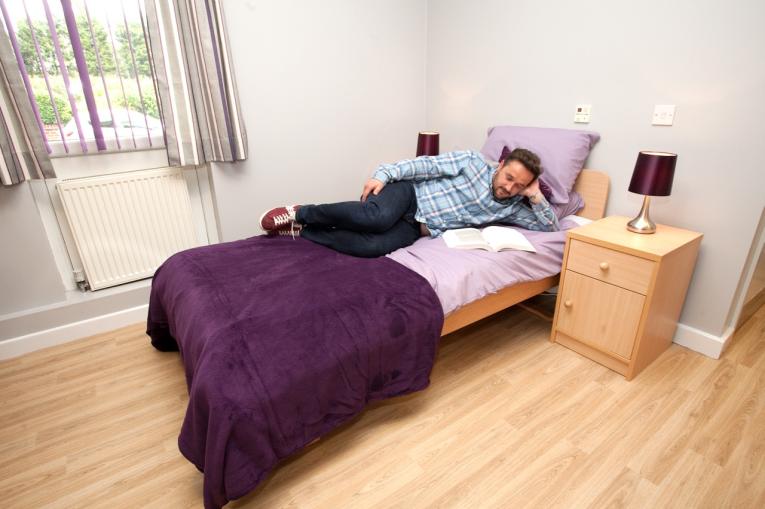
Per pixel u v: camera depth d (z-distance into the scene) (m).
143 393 1.74
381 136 2.98
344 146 2.81
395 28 2.79
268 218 1.98
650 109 1.91
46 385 1.78
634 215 2.08
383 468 1.37
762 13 1.52
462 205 2.07
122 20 1.96
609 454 1.40
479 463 1.38
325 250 1.85
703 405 1.60
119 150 2.12
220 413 1.06
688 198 1.86
